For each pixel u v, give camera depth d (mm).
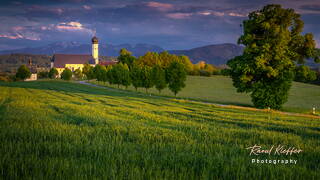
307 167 6328
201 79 116938
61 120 13305
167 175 5035
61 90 60938
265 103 32438
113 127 11711
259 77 34156
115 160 5961
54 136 8609
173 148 7762
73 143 7707
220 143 8875
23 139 7957
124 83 73750
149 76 61875
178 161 6328
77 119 14430
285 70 31594
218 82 107688
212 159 6570
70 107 21672
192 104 35344
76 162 5738
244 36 34344
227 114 22547
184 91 77250
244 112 26672
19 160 5605
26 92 45844
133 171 5207
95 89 71125
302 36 33781
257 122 17078
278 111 31094
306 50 33625
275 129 13977
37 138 8141
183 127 13117
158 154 7137
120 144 7840
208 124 14656
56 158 5898
